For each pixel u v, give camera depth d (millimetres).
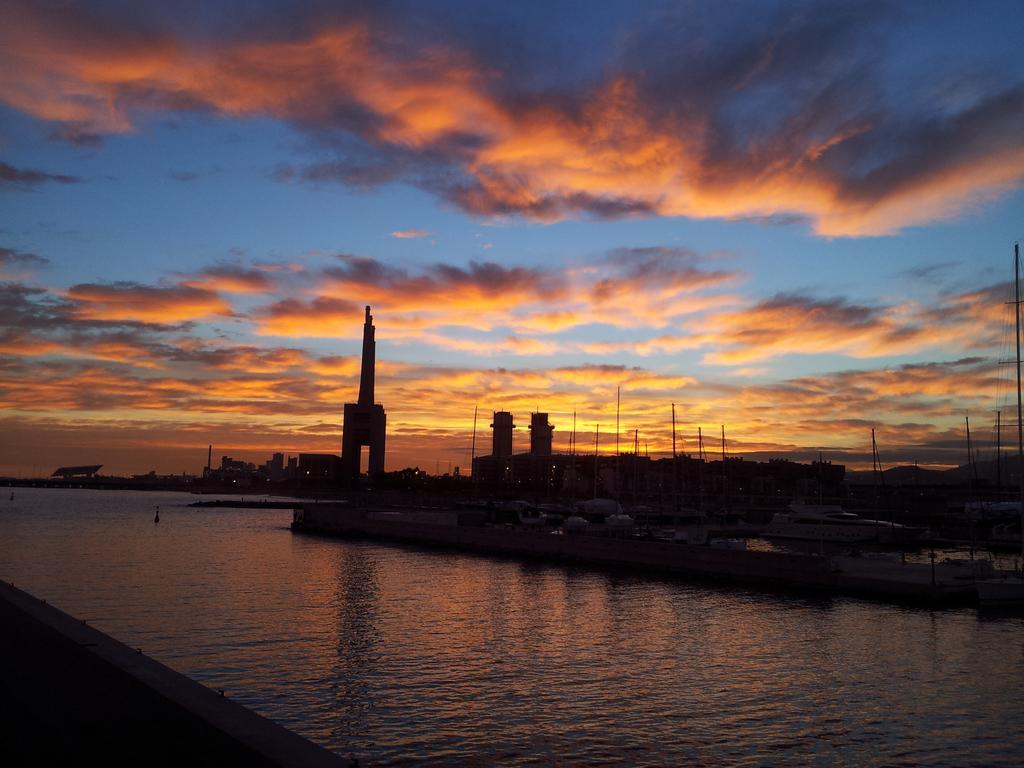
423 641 45281
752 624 52469
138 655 19547
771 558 72562
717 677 38031
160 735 13312
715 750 27938
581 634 48500
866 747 28656
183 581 69750
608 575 81188
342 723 30000
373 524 131000
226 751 12336
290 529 147875
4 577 69375
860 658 42406
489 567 87875
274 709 31562
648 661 41250
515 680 36812
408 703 32719
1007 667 40656
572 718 31203
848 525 120250
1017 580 61250
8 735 13453
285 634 46188
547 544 97188
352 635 46438
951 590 60969
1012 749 28703
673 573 81500
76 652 19953
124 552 96000
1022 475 67250
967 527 127812
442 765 25938
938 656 43062
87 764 12070
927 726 31094
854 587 65688
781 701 34125
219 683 35219
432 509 173125
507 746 27828
